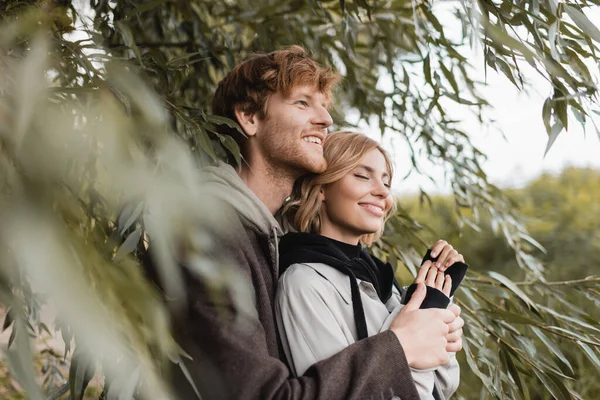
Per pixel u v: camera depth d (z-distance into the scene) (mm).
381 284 1521
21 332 681
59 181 791
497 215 2465
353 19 1956
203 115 1353
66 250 644
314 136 1440
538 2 1360
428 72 1580
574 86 1310
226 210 1241
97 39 1116
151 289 866
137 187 711
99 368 1081
